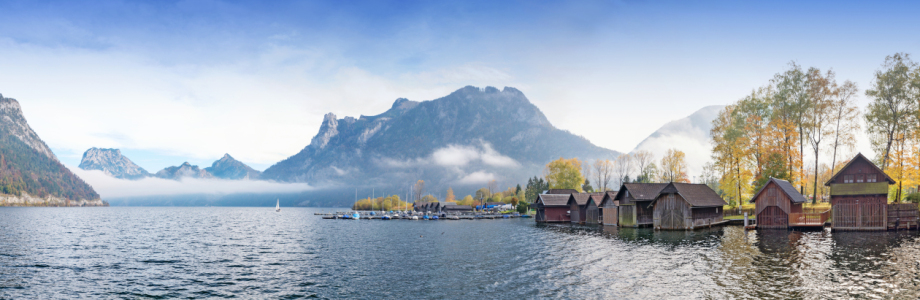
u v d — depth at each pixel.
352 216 189.12
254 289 39.69
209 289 40.00
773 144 84.94
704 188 86.69
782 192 71.94
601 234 75.88
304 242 77.75
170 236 93.75
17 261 56.34
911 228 63.06
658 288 35.50
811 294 32.34
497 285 38.53
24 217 197.38
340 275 44.81
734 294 33.03
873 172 66.81
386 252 61.38
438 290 37.38
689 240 62.81
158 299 36.84
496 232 90.44
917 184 72.75
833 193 69.94
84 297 37.66
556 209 115.06
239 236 92.56
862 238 56.72
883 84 74.50
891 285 34.00
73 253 63.94
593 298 33.47
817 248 50.53
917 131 70.44
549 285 37.91
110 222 159.12
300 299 36.06
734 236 65.06
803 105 82.75
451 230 101.25
